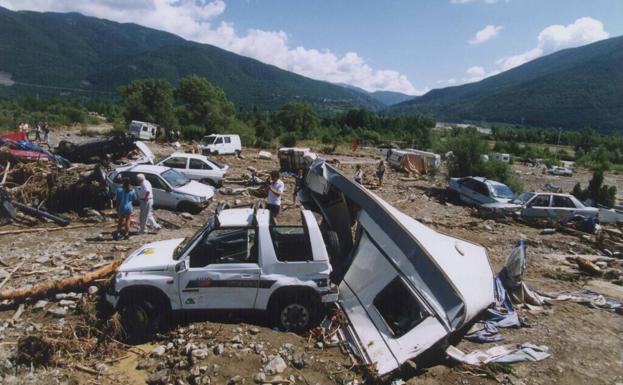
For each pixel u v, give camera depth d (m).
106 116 92.56
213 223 6.42
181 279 6.14
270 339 5.78
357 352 5.68
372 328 6.00
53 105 78.38
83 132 45.97
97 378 5.18
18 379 4.98
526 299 8.08
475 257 7.66
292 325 6.31
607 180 47.72
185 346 5.55
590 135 104.75
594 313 7.82
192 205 13.71
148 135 44.34
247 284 6.17
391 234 6.74
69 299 7.11
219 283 6.14
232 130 56.38
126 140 21.69
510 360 5.91
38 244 9.95
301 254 6.54
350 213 8.40
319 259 6.33
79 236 10.75
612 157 77.12
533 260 11.73
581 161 69.00
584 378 5.66
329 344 5.86
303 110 75.00
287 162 26.38
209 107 57.84
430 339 5.56
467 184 20.84
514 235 14.60
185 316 6.39
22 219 11.75
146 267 6.19
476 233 14.78
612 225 17.78
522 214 17.17
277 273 6.24
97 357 5.62
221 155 33.84
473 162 28.30
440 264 6.31
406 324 5.98
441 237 7.60
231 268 6.19
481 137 29.84
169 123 55.22
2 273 7.93
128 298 6.16
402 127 107.69
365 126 106.00
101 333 5.98
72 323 6.36
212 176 17.80
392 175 31.16
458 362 5.77
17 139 20.53
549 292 8.95
